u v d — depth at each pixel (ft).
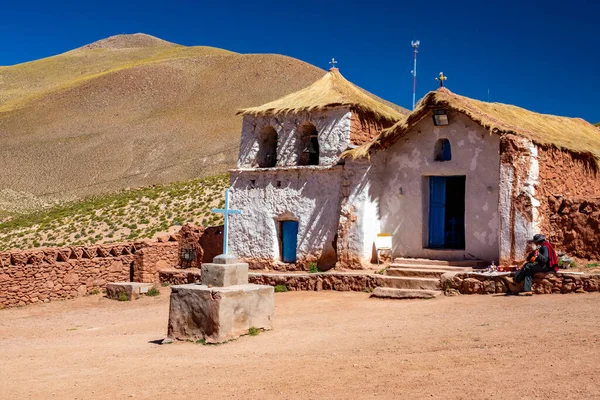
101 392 29.99
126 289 71.05
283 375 30.37
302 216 72.90
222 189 159.94
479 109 62.28
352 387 27.58
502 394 25.09
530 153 55.93
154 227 140.87
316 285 63.72
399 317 45.44
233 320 40.40
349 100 71.61
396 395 26.00
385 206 68.18
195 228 83.61
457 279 53.67
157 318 57.31
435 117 62.69
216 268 41.88
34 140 404.36
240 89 484.74
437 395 25.55
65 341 47.44
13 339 50.55
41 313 64.80
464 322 40.60
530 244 54.65
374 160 67.41
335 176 70.69
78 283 74.13
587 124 86.79
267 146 80.79
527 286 49.14
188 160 345.10
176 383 30.63
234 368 32.63
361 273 62.54
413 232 65.98
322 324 45.21
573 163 64.28
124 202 167.43
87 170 346.54
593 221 55.26
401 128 64.34
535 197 55.72
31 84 645.10
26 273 69.36
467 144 62.44
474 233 61.62
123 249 80.23
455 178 68.03
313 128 77.25
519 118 67.82
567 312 40.16
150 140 390.42
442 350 32.81
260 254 76.18
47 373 34.91
